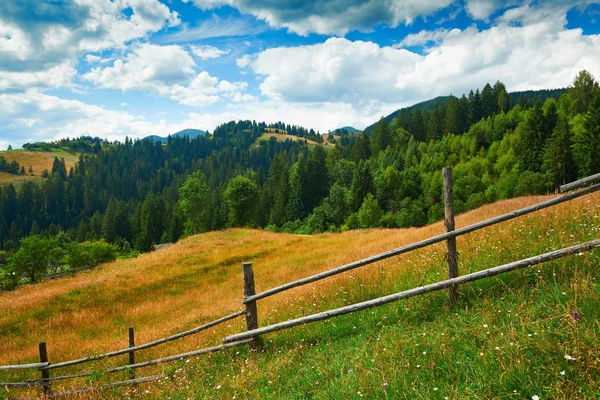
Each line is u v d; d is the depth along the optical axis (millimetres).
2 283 41469
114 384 6852
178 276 28594
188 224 93062
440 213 81188
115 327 19734
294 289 12930
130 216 177375
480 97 165750
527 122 86312
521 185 69812
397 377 3131
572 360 2469
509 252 5555
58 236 93000
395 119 177875
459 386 2717
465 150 123062
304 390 3820
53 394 7066
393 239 23750
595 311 2934
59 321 20359
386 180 101625
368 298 6547
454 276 4641
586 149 65125
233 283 26328
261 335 6195
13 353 16391
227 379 4977
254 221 90312
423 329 4023
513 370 2598
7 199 192125
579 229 5559
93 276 29906
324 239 39594
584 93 113750
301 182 114688
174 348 10375
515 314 3355
